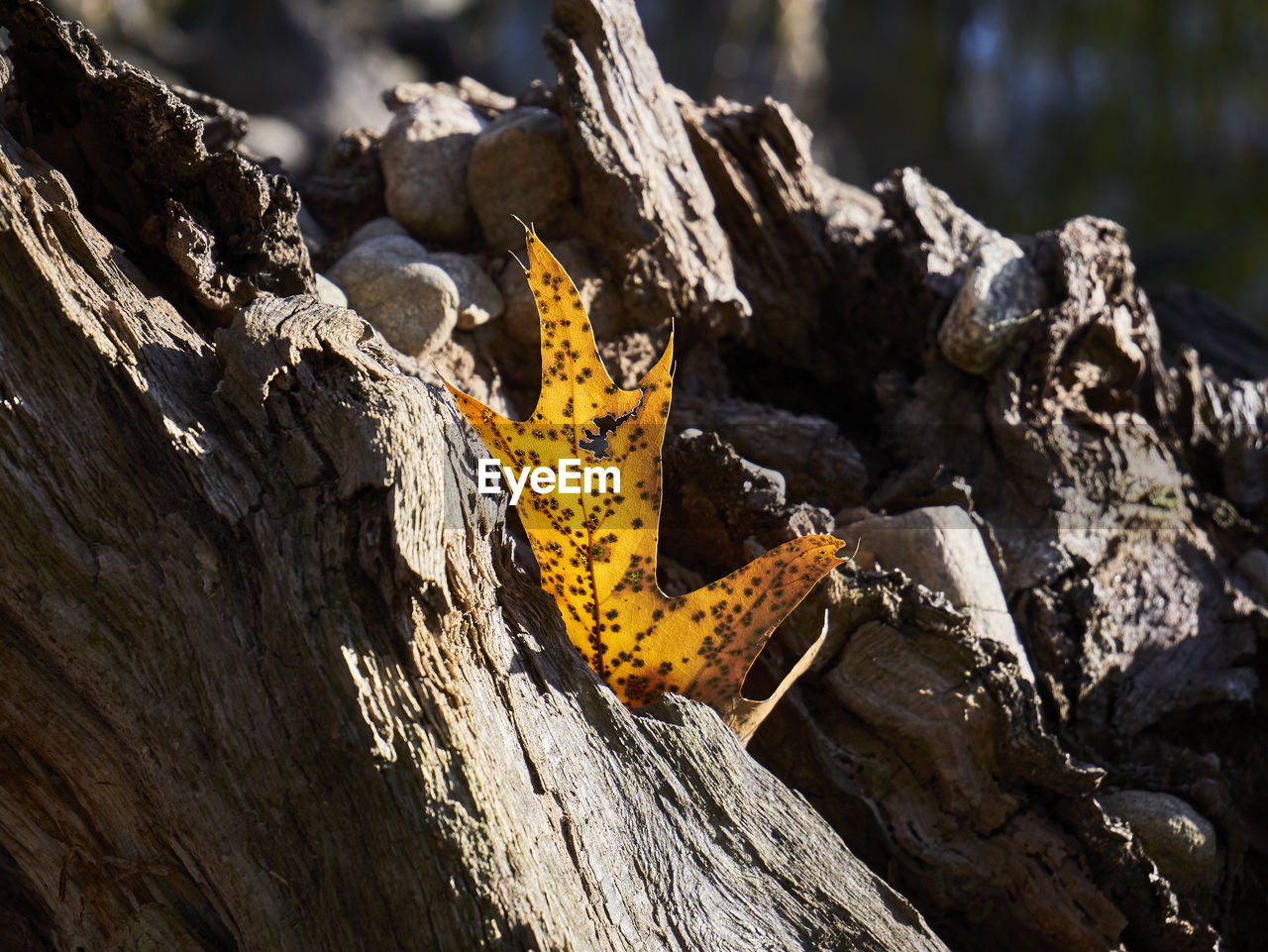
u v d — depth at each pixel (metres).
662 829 0.46
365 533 0.45
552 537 0.48
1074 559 0.58
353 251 0.57
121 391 0.46
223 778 0.45
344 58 2.45
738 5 2.62
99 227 0.51
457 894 0.43
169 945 0.45
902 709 0.52
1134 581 0.59
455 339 0.58
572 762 0.46
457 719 0.45
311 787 0.44
